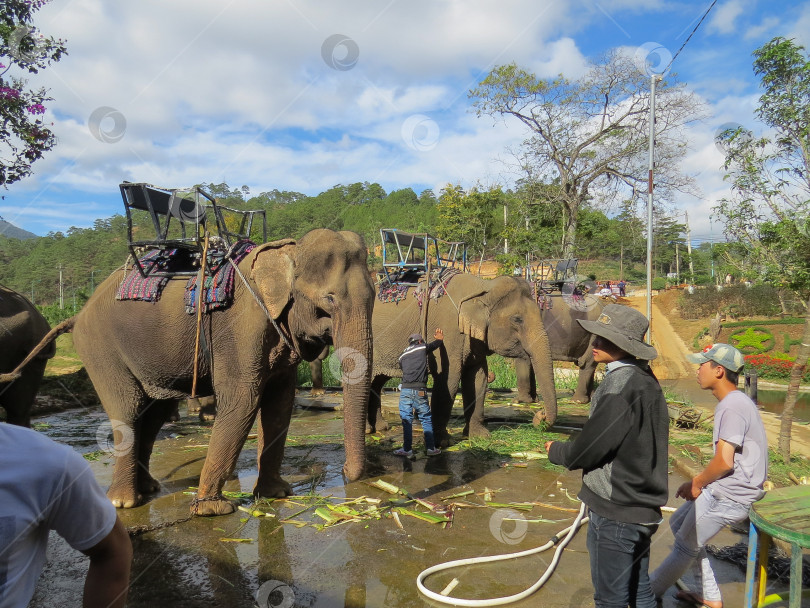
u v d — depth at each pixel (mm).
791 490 3268
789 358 18547
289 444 7344
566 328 10711
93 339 5035
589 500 2691
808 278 6285
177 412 8953
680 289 32719
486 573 3705
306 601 3309
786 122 6375
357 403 4312
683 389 13539
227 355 4605
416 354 6711
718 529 3213
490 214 26625
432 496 5312
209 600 3307
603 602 2639
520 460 6664
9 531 1312
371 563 3852
